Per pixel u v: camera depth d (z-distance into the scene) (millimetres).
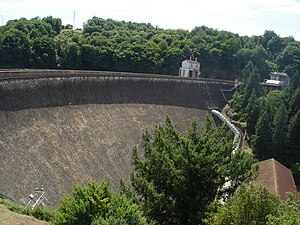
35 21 139750
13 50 99125
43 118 53844
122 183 27844
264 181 49875
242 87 109250
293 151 74812
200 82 111250
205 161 24328
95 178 51469
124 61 114125
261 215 20219
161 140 27094
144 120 77688
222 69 147500
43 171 45125
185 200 23984
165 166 24578
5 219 24109
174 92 98062
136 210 22188
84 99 66562
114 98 75562
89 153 55312
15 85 51656
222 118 98938
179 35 158500
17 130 47344
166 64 124812
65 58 109375
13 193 38812
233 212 20500
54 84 60562
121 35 143250
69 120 58719
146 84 89438
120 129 68062
